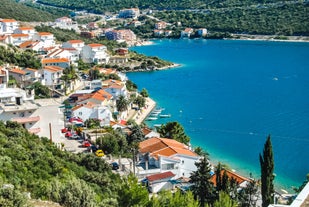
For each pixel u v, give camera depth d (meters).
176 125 135.75
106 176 83.81
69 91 190.62
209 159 126.06
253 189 86.00
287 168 122.62
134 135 126.38
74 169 83.50
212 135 154.50
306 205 35.09
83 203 54.50
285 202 89.94
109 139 119.50
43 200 53.66
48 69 193.88
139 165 108.75
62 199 54.66
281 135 152.38
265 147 75.94
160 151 109.06
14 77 186.25
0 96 126.19
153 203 53.47
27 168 71.69
